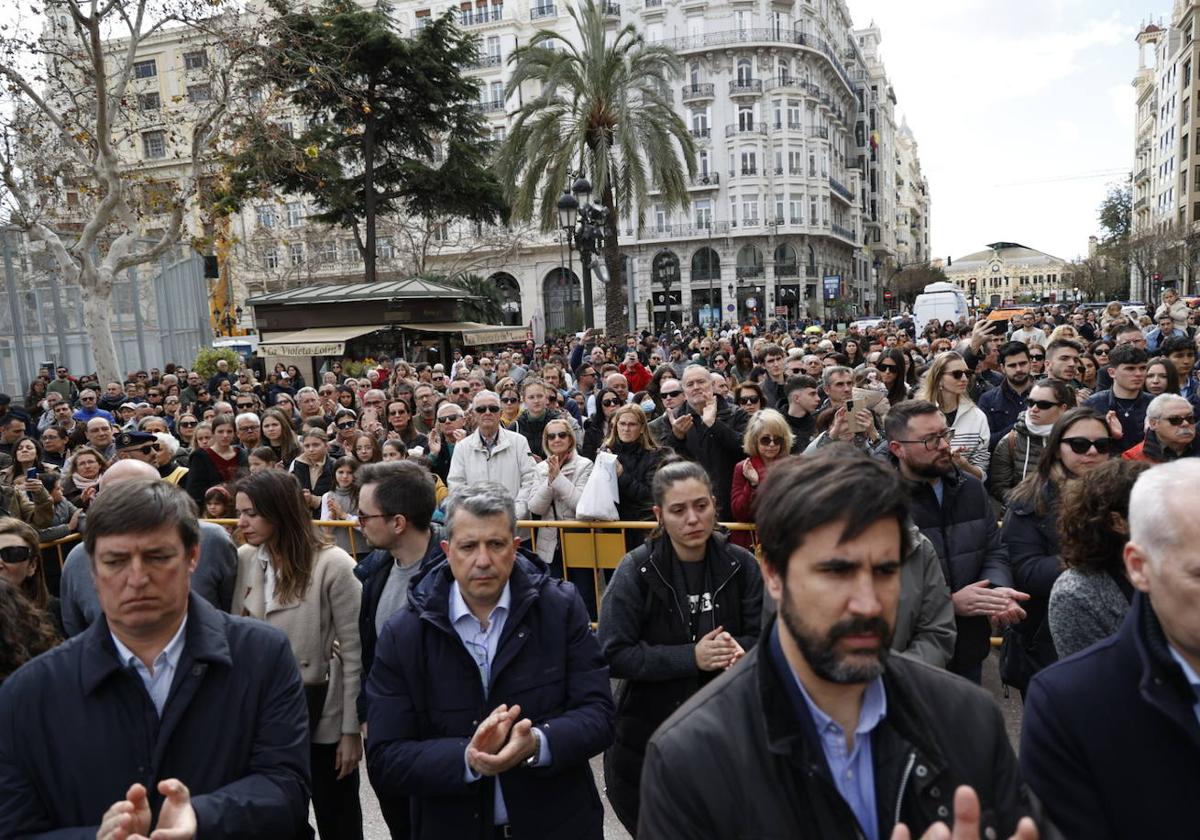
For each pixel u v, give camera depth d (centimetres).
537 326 5666
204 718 214
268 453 614
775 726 152
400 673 262
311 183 2769
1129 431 562
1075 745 173
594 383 1145
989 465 533
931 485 345
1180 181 6131
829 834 148
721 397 686
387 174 3131
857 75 7975
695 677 303
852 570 144
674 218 5888
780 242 5878
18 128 1580
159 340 2592
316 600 343
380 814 402
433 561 330
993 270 17288
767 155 5822
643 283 5950
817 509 143
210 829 199
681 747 156
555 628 271
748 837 149
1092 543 254
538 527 564
